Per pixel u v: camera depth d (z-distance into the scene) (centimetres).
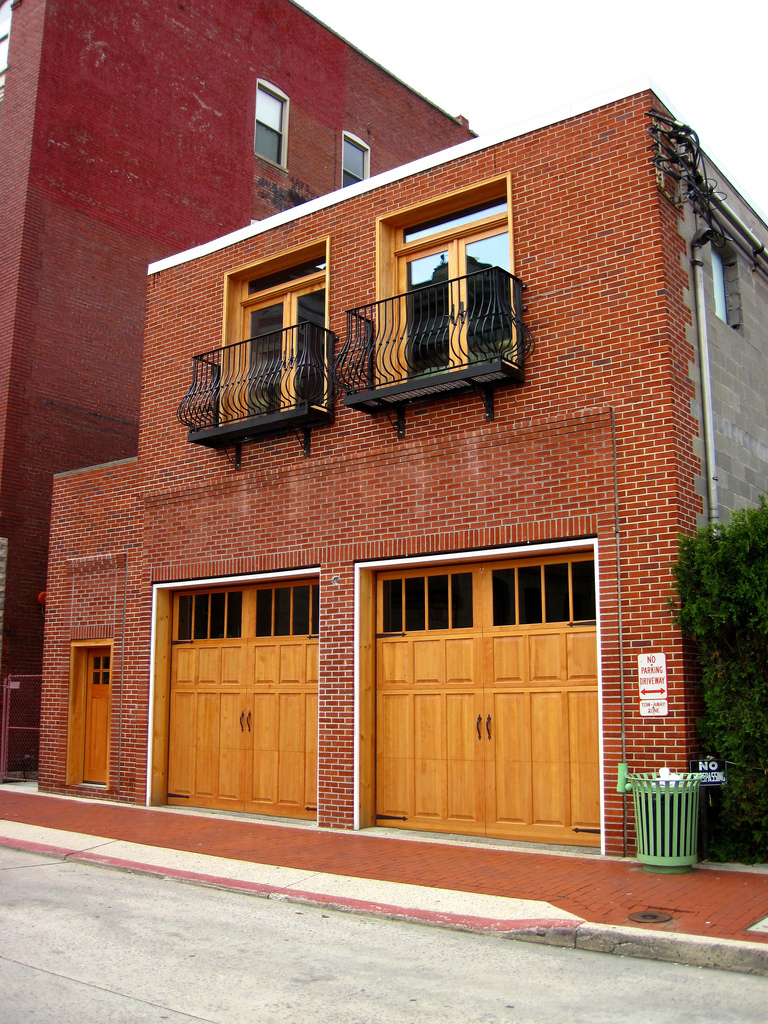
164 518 1364
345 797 1095
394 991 552
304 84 2400
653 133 982
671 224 995
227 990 551
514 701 1013
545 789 979
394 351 1161
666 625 898
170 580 1337
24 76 1823
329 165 2444
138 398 1903
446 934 683
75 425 1775
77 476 1515
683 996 539
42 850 1002
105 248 1870
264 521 1241
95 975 573
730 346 1119
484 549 1031
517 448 1024
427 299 1158
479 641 1048
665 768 833
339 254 1230
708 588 865
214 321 1369
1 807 1302
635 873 815
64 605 1491
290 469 1223
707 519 981
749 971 584
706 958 599
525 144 1077
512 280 1045
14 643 1644
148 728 1320
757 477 1147
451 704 1061
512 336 1031
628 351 969
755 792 840
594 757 952
